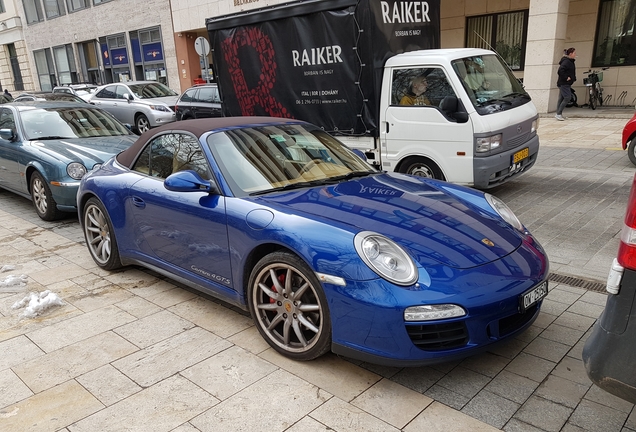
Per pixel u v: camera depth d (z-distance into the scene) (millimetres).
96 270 4719
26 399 2770
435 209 3213
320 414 2531
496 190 6961
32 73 34344
